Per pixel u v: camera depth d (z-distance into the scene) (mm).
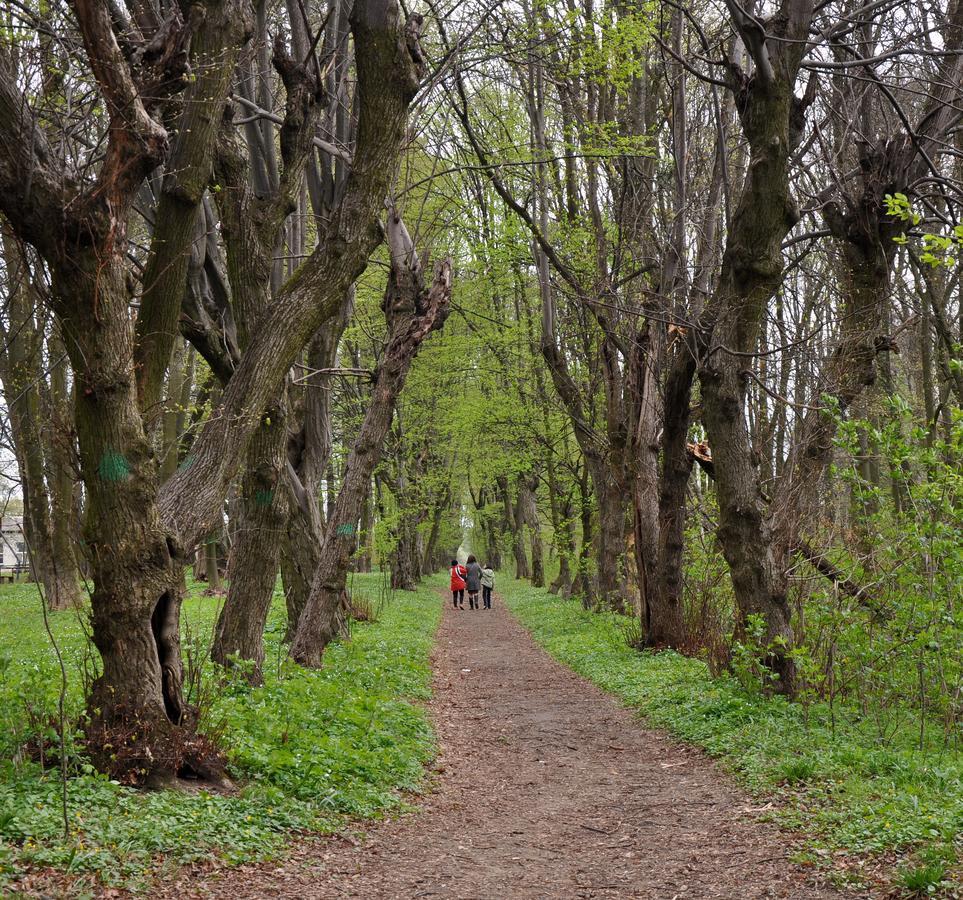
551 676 15039
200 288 10883
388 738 8469
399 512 28578
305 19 9141
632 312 12422
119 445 5898
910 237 11797
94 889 4262
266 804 6055
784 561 10758
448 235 22688
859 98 12258
